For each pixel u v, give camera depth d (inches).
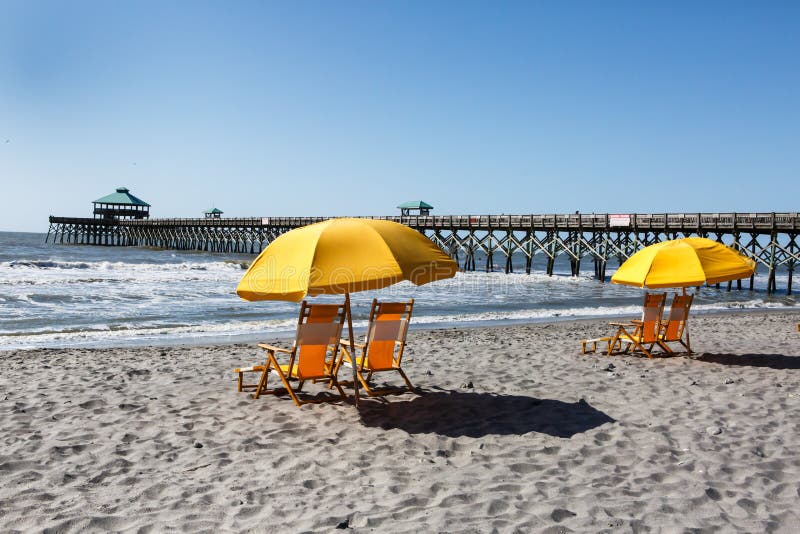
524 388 269.1
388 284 194.7
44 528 132.4
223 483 161.0
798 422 218.5
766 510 144.4
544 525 135.0
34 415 223.5
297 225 1860.2
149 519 138.1
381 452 185.6
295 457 181.0
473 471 169.5
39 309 627.8
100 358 359.9
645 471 169.9
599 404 241.0
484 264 2485.2
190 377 295.4
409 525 135.1
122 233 2918.3
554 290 1080.8
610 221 1229.1
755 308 831.7
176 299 754.2
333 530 132.0
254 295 207.3
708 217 1095.6
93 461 177.2
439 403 238.2
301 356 231.5
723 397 254.5
